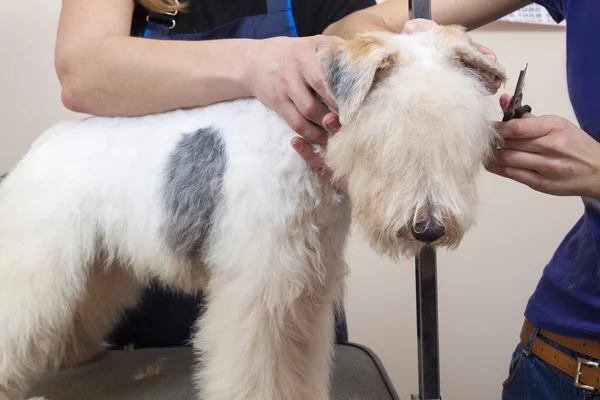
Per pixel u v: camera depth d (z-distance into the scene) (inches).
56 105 70.5
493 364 76.9
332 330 44.3
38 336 40.9
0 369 40.1
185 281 41.2
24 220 39.2
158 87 37.5
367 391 46.7
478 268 74.2
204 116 38.2
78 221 39.5
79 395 45.7
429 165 26.7
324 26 54.1
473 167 28.4
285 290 34.9
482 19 46.8
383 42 30.1
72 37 40.9
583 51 35.7
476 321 75.7
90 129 40.6
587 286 40.6
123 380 48.8
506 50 69.0
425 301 35.0
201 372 38.5
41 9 68.2
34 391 45.9
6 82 68.4
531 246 73.6
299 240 34.9
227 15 51.6
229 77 35.7
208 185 36.4
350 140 29.3
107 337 58.6
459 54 30.1
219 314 36.2
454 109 27.2
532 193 72.1
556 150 29.1
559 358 42.4
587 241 41.7
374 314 75.2
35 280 38.9
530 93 70.0
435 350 35.6
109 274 50.6
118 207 39.6
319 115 31.3
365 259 73.6
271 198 33.9
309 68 30.8
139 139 39.3
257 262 34.2
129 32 45.1
